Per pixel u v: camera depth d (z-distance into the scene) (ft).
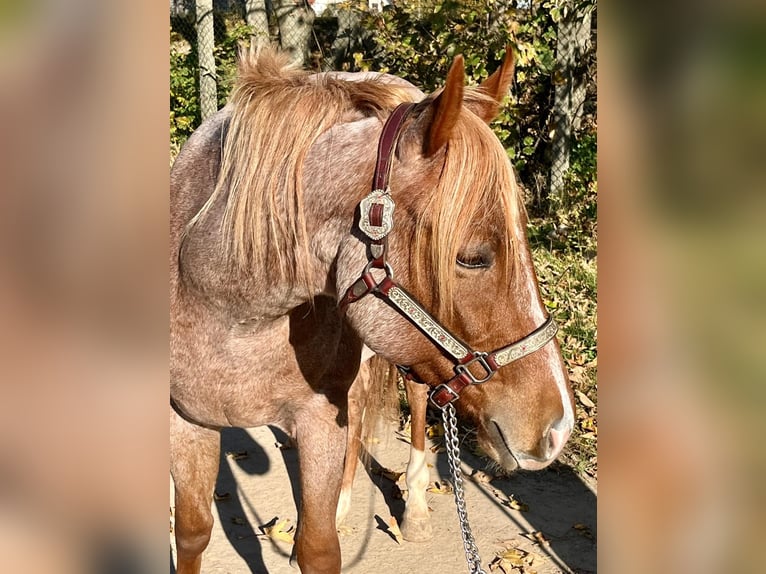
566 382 5.23
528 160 23.48
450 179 4.72
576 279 17.44
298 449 6.31
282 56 5.76
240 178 5.23
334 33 25.72
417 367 5.28
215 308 5.66
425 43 19.44
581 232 20.16
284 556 9.12
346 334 6.11
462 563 9.05
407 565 9.00
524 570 8.79
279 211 5.16
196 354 5.87
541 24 20.42
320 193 5.14
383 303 5.08
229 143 5.42
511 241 4.83
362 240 5.00
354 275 5.00
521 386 5.09
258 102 5.25
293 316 5.79
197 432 6.46
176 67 24.98
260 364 5.86
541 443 5.13
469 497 10.58
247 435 12.63
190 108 24.39
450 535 9.65
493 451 5.35
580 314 15.61
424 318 4.96
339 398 6.31
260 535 9.55
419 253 4.85
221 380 5.87
